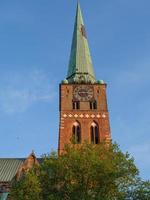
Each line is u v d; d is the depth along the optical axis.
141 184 49.88
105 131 82.75
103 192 47.88
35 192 48.25
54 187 49.56
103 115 85.19
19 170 71.62
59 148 79.38
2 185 74.19
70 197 47.84
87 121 84.19
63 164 50.34
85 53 100.62
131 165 50.69
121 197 48.00
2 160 82.81
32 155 74.19
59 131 82.38
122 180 49.56
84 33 106.50
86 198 47.41
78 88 88.88
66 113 84.94
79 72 95.56
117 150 53.00
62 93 88.12
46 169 51.06
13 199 50.94
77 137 82.31
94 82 90.69
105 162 49.31
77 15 110.12
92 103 87.12
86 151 51.72
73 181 49.06
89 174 48.81
